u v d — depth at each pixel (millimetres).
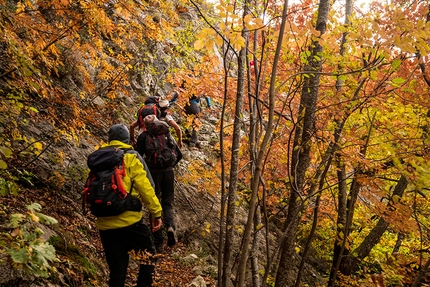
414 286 2781
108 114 6941
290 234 3918
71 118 4727
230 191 3521
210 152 8883
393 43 2908
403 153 3156
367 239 5973
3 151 2045
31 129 4746
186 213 6473
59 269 3234
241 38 3031
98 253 4340
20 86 3633
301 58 3654
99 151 3123
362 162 4012
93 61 5762
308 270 8078
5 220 3133
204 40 3115
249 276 5770
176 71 6562
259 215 4562
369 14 4242
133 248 3225
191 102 6816
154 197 3168
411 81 3998
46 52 3914
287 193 5316
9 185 3451
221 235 3410
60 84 5930
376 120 4512
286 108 5070
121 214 3078
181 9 9938
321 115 4363
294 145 4074
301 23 4652
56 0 4215
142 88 8648
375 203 4270
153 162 4559
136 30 5465
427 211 5852
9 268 2525
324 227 7082
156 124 4637
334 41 3170
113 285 3146
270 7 4488
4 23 3105
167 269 5000
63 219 4223
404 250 7227
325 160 4152
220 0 2967
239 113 3629
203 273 5371
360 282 5316
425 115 4422
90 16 4348
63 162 4949
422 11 3557
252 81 5000
